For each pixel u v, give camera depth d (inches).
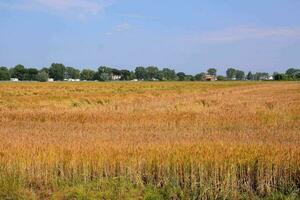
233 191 410.0
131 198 408.2
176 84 3868.1
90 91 2401.6
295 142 603.8
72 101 1536.7
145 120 967.6
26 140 612.7
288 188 419.8
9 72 5861.2
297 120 966.4
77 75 6373.0
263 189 420.8
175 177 436.8
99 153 478.0
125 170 455.8
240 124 904.9
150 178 450.0
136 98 1776.6
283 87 3046.3
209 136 683.4
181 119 979.3
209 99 1701.5
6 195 415.2
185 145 515.8
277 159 432.8
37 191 435.5
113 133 745.0
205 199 407.5
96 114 1074.7
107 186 430.6
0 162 467.2
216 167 426.9
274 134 725.9
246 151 468.8
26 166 460.8
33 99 1609.3
